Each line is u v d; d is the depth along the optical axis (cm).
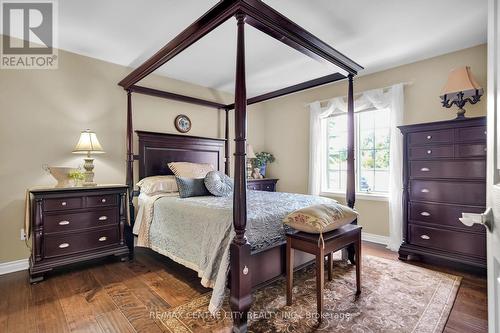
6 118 270
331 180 443
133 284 240
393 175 347
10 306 202
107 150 333
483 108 291
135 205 338
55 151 297
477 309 195
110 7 224
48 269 249
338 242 200
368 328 173
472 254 258
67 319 185
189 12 231
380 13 232
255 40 280
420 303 204
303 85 327
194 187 300
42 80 290
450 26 255
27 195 258
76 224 269
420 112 336
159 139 365
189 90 417
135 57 323
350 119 278
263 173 493
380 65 352
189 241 229
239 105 174
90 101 321
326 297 214
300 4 218
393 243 341
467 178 261
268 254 202
